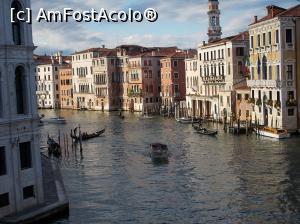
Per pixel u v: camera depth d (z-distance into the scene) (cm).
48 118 9338
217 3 10200
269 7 6034
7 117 2267
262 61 5969
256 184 3262
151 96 10581
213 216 2628
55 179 3081
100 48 12294
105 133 6656
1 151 2266
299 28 5509
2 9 2231
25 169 2383
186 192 3150
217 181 3416
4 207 2267
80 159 4556
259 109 6128
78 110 12256
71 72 12975
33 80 2412
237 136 5672
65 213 2511
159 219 2603
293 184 3206
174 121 8112
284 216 2572
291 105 5488
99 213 2709
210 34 10244
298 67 5528
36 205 2445
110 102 11456
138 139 5891
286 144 4838
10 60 2272
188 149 4912
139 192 3184
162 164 4153
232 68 7175
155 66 10600
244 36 7238
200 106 8344
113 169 4009
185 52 10144
